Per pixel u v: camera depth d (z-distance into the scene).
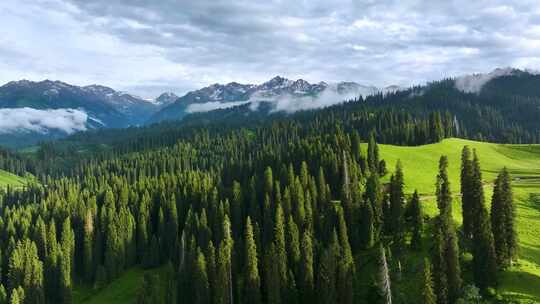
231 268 100.31
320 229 109.81
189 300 102.00
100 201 158.12
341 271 85.88
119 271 126.44
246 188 140.50
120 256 127.00
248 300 93.31
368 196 110.50
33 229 133.88
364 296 89.56
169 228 131.25
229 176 175.88
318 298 88.19
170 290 101.44
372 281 92.19
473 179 94.25
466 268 87.69
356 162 142.62
